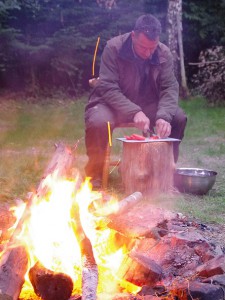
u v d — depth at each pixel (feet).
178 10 41.91
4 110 37.93
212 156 22.85
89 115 17.15
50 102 42.75
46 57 43.47
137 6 44.62
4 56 41.73
